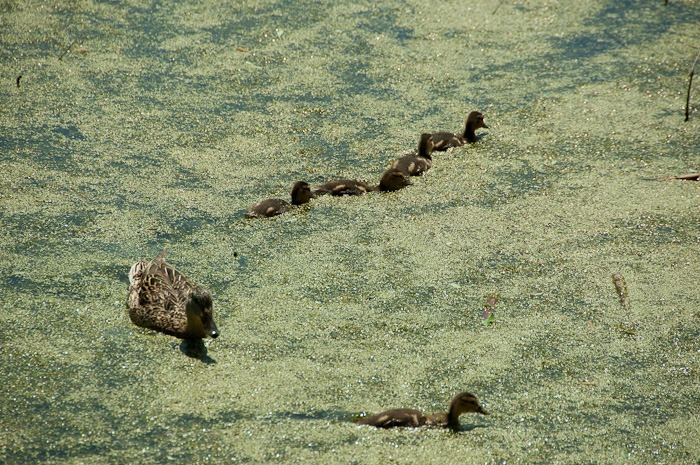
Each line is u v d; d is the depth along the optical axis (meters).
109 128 15.10
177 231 12.23
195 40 18.55
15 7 19.59
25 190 13.06
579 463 8.26
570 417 8.88
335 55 18.19
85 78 16.80
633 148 14.99
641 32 19.34
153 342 9.85
